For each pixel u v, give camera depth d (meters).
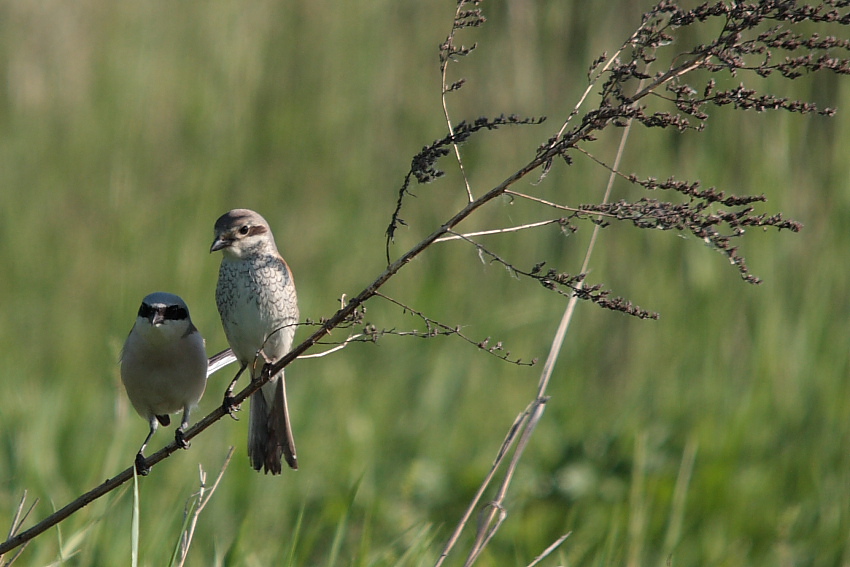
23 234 13.70
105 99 14.81
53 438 9.51
